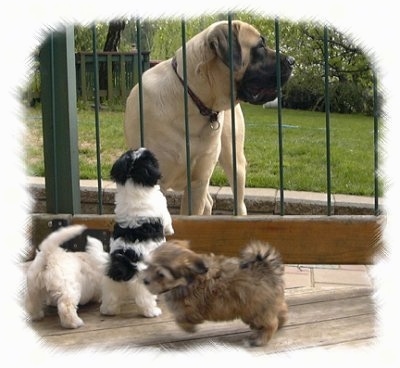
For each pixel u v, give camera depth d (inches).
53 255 75.4
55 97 88.1
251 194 133.1
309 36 227.3
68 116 88.2
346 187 143.0
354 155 175.8
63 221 87.7
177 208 133.7
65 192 89.3
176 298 69.2
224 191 136.3
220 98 99.7
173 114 97.3
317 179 150.0
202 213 105.6
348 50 225.8
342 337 72.1
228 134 107.7
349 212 129.1
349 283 86.1
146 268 69.0
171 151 98.3
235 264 69.7
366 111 242.2
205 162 101.9
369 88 238.8
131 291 76.5
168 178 100.1
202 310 69.0
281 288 70.6
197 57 97.3
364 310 78.0
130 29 265.1
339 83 241.4
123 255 75.2
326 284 85.8
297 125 219.6
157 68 100.7
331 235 85.6
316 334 72.7
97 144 88.5
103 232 86.8
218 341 71.5
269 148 183.0
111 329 74.4
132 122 99.1
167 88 97.3
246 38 100.3
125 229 75.7
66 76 87.7
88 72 251.3
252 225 86.0
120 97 250.5
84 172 149.5
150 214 75.8
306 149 181.9
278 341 71.2
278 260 71.2
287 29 223.9
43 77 88.0
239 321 75.7
